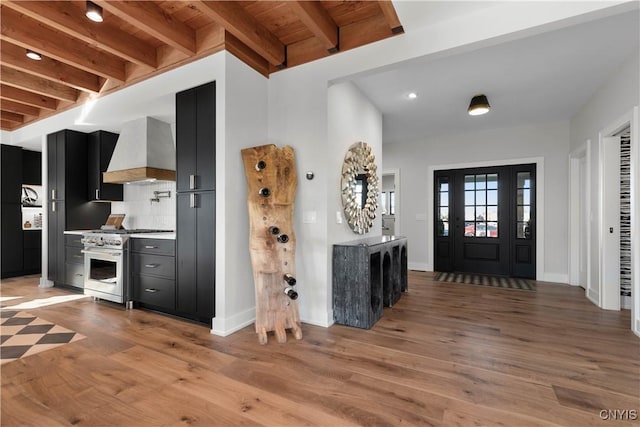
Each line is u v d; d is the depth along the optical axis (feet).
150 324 9.36
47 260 14.23
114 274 11.10
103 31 8.60
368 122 12.69
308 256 9.61
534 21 6.65
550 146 15.67
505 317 10.08
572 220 14.76
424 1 6.82
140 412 5.20
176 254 9.68
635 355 7.26
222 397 5.63
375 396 5.66
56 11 7.61
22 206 16.67
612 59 9.40
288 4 6.98
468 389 5.88
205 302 9.02
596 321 9.64
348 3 7.91
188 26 8.90
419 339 8.28
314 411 5.24
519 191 16.58
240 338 8.33
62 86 12.35
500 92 11.94
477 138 17.40
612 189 10.82
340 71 9.01
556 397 5.61
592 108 12.20
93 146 14.10
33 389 5.87
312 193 9.53
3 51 9.30
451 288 14.20
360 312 9.18
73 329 8.93
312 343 8.02
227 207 8.71
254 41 8.57
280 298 8.50
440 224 18.72
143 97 10.46
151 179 11.97
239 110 9.12
